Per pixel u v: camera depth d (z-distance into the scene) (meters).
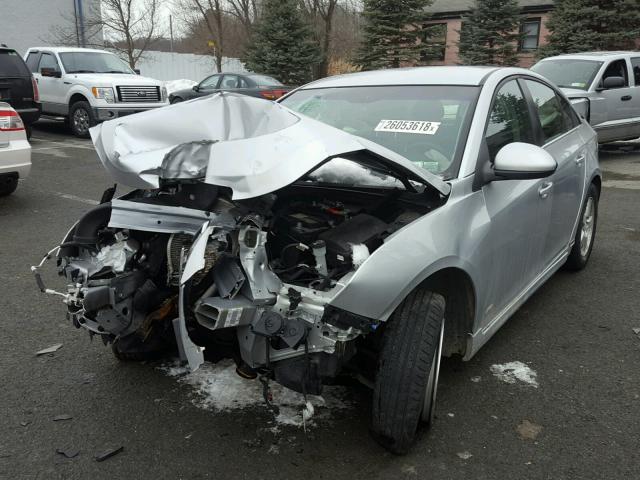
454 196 2.92
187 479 2.58
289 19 26.84
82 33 24.25
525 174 3.02
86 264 2.90
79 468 2.64
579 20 23.34
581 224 4.90
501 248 3.21
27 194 8.16
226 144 2.59
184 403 3.16
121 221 2.73
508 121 3.70
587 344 3.87
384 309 2.45
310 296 2.43
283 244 2.80
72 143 13.14
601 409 3.12
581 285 4.92
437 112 3.50
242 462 2.69
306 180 3.04
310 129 2.64
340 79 4.31
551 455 2.74
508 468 2.65
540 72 11.71
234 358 2.67
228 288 2.45
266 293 2.44
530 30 27.77
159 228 2.69
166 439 2.85
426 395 2.75
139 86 13.78
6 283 4.85
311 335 2.43
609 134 11.12
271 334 2.38
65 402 3.16
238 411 3.08
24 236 6.18
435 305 2.64
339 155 2.47
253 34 28.81
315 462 2.69
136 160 2.79
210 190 2.76
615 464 2.68
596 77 10.76
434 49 26.34
